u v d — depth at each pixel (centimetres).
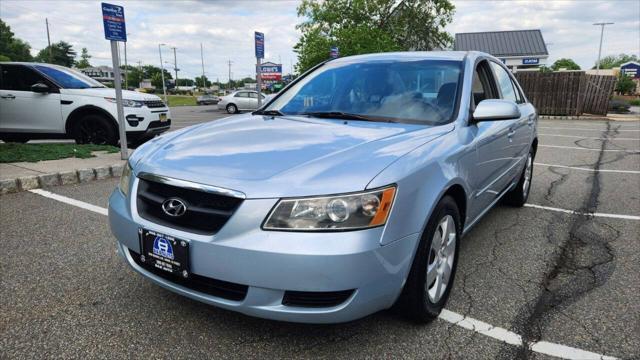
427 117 305
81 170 585
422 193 226
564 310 273
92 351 225
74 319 254
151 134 870
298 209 197
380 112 316
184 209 216
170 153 248
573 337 245
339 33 2598
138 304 271
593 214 476
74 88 821
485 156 322
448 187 248
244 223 201
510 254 362
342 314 203
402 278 217
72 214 442
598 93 2031
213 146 252
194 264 211
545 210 491
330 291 197
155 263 227
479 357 226
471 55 362
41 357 220
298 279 195
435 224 239
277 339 237
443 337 242
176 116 2336
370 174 208
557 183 632
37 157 657
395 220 208
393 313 251
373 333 243
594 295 293
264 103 371
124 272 314
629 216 469
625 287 305
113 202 256
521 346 236
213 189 208
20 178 530
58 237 379
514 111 294
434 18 3300
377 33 2603
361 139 254
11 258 335
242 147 246
